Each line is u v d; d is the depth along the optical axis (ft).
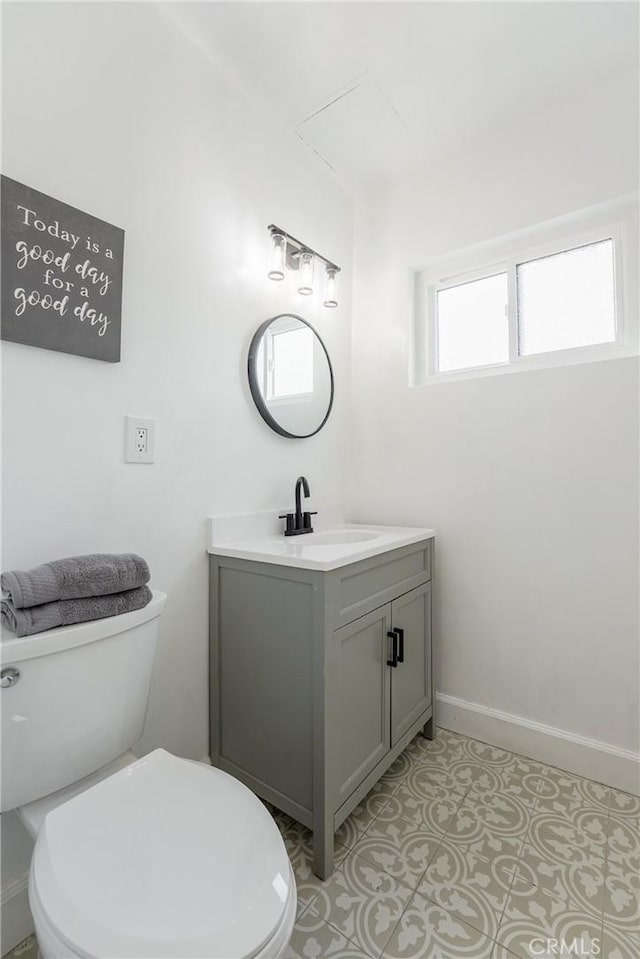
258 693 4.34
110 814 2.59
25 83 3.35
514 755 5.49
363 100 5.32
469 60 4.82
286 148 5.82
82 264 3.58
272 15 4.33
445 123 5.67
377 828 4.30
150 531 4.23
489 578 5.79
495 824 4.34
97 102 3.81
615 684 4.97
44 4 3.46
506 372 5.93
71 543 3.63
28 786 2.82
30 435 3.39
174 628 4.47
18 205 3.22
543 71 4.95
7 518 3.27
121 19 3.99
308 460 6.22
